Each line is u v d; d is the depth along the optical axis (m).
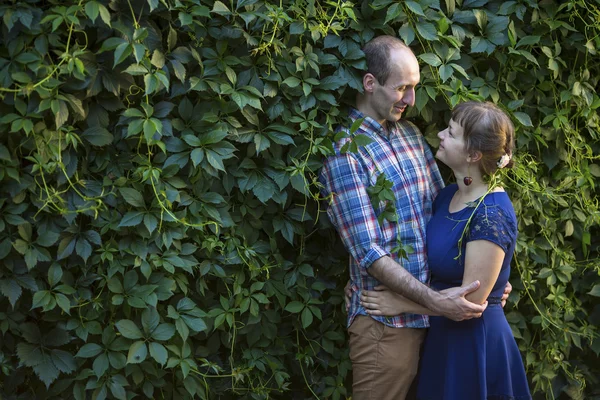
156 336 2.41
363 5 2.71
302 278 2.73
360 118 2.67
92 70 2.28
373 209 2.60
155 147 2.45
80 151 2.35
